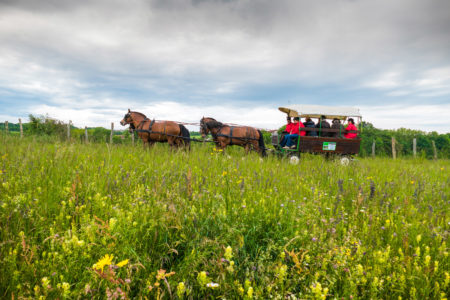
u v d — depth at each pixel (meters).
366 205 3.58
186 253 2.25
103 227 2.09
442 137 34.56
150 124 12.32
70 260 1.88
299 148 10.89
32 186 3.46
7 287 1.66
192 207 2.93
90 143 8.88
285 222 2.94
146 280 1.86
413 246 2.67
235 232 2.51
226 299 1.78
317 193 4.14
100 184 3.73
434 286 2.03
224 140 12.17
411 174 6.97
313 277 2.03
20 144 8.30
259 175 4.89
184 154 7.74
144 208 2.74
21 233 2.05
